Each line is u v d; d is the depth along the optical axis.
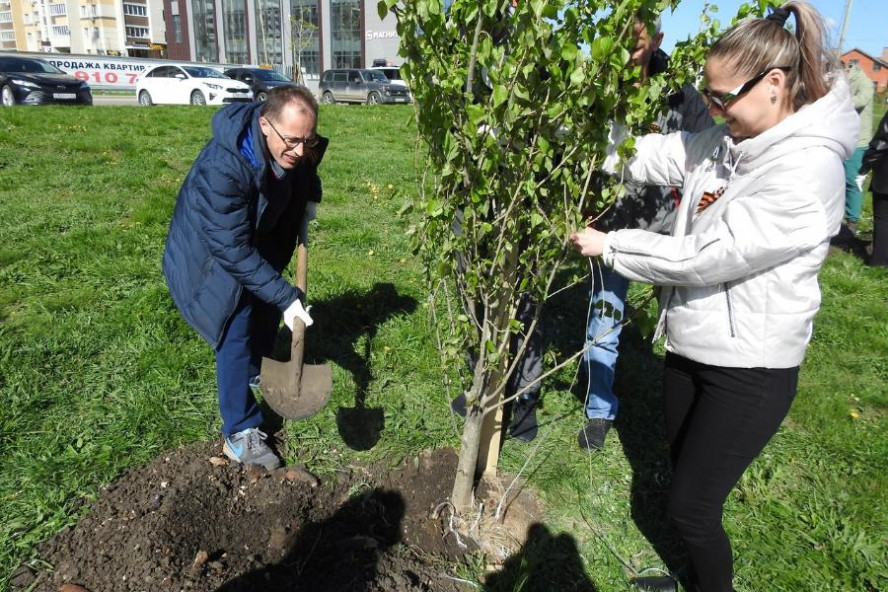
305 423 3.35
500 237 2.06
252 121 2.51
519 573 2.54
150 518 2.56
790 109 1.76
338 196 7.55
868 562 2.71
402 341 4.18
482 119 1.79
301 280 3.03
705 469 2.03
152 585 2.31
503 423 3.52
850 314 5.26
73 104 17.05
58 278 4.72
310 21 52.50
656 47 2.48
